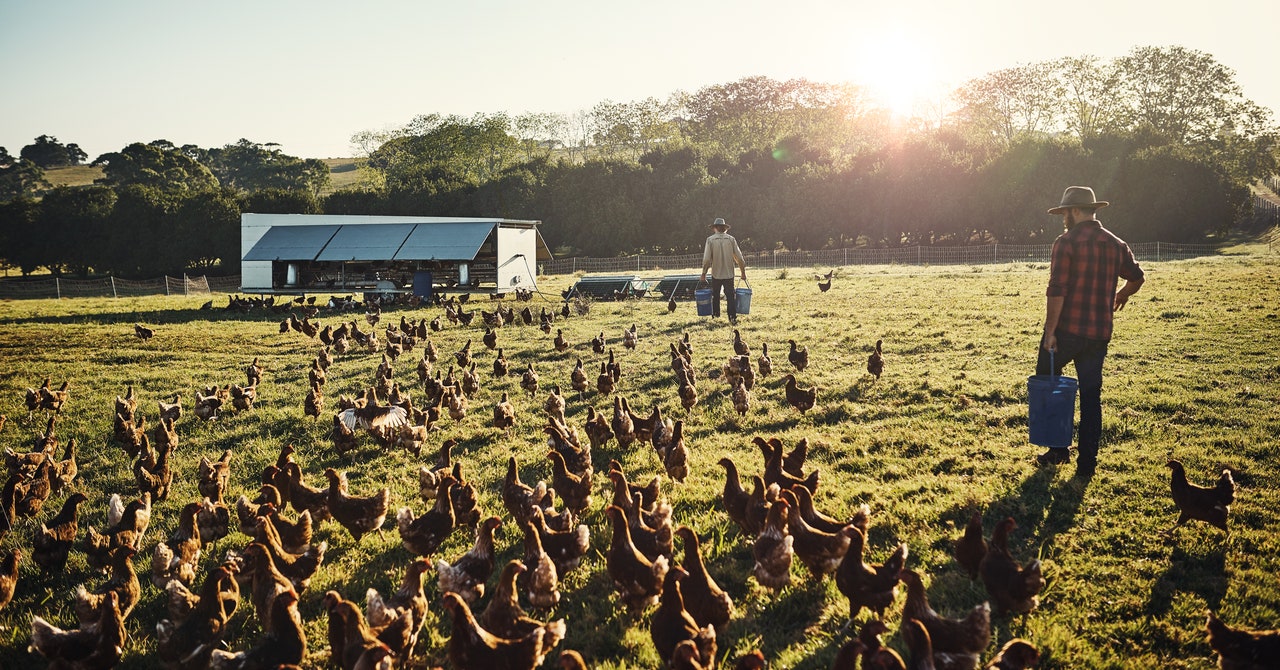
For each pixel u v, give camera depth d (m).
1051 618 6.55
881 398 14.26
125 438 13.56
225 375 20.61
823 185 74.81
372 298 37.41
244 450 13.34
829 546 7.06
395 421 12.80
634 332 21.16
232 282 72.94
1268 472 9.37
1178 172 69.75
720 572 7.71
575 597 7.57
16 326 32.44
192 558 8.53
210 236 79.62
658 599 6.96
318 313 35.94
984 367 16.22
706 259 24.78
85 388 19.31
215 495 10.58
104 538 8.93
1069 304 9.73
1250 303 22.66
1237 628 6.09
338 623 6.08
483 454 12.27
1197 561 7.36
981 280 35.19
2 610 8.18
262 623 7.13
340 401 15.36
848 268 50.31
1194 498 7.95
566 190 81.12
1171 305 23.20
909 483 9.80
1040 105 93.94
